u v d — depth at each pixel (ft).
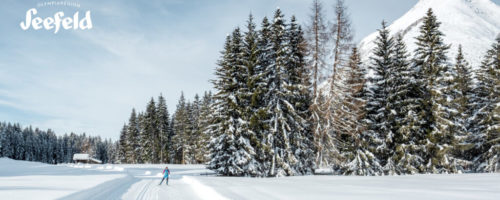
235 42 102.22
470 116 105.50
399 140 86.48
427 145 83.56
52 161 433.89
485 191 36.50
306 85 88.17
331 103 78.43
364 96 92.17
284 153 89.40
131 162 262.06
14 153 377.09
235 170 91.35
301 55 94.12
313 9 81.51
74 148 491.72
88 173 105.40
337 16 78.43
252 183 54.08
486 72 104.99
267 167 91.20
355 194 35.58
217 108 100.53
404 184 47.62
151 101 245.24
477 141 101.55
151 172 140.05
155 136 244.83
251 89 95.30
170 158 253.44
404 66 89.97
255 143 94.68
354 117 83.35
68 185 51.78
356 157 86.33
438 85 86.02
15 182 58.95
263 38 99.60
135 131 264.93
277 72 89.35
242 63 99.96
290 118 89.20
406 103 86.12
